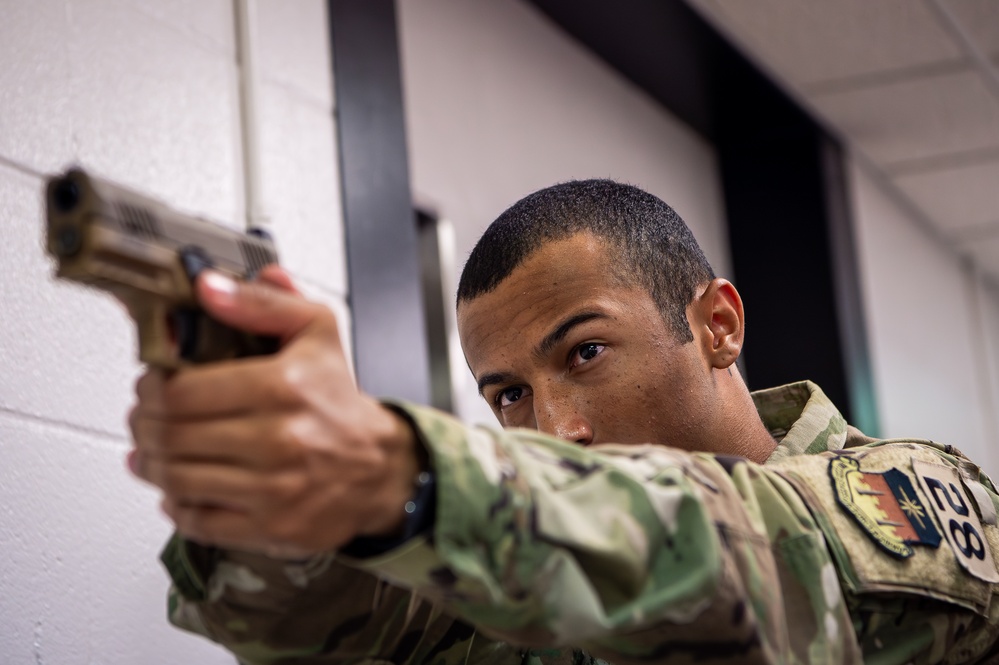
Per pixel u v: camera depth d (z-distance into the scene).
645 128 3.86
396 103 2.20
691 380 1.21
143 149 1.64
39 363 1.43
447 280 2.88
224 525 0.66
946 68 3.79
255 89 1.85
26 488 1.38
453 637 1.05
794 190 4.14
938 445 1.19
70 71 1.54
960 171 4.63
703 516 0.77
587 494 0.75
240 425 0.64
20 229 1.43
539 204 1.24
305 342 0.67
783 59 3.74
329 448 0.65
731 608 0.78
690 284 1.25
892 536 0.97
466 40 3.13
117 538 1.50
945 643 0.97
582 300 1.17
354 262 2.01
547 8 3.43
